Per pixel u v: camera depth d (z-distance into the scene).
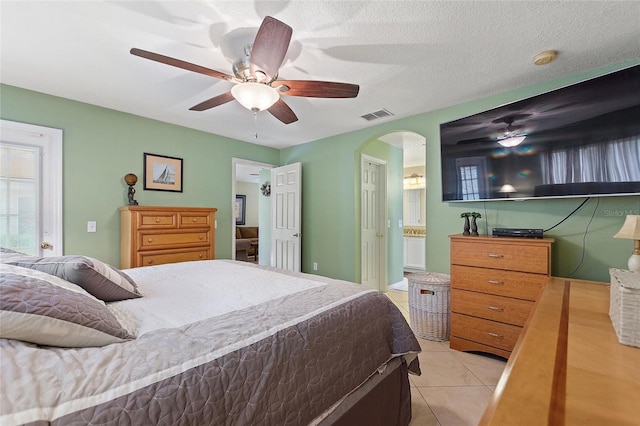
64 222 2.79
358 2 1.51
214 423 0.75
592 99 1.95
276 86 1.87
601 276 2.17
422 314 2.74
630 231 1.62
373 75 2.29
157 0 1.50
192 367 0.79
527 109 2.26
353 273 3.87
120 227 3.13
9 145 2.53
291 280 1.74
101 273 1.27
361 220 4.01
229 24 1.69
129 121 3.20
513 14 1.60
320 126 3.62
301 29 1.72
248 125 3.60
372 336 1.39
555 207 2.36
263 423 0.86
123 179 3.15
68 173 2.81
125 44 1.89
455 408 1.76
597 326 1.09
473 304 2.40
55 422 0.56
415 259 6.08
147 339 0.89
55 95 2.72
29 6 1.53
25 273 0.96
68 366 0.70
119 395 0.65
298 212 4.28
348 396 1.23
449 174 2.76
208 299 1.35
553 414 0.59
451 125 2.74
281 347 0.99
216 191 4.00
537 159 2.21
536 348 0.90
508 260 2.23
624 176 1.84
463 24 1.69
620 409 0.60
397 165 4.88
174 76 2.33
